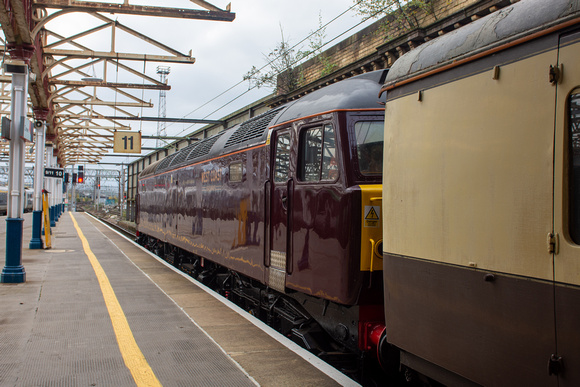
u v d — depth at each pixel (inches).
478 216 122.7
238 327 242.7
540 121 108.3
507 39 117.0
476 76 126.0
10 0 334.3
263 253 257.4
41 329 233.6
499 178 117.3
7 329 232.1
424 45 152.4
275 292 265.3
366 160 195.2
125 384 167.5
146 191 681.0
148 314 267.4
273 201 248.4
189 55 516.1
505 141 116.3
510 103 115.8
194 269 448.1
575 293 98.3
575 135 101.4
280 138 245.6
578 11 101.7
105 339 219.6
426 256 140.4
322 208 202.2
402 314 150.9
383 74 209.3
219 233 340.2
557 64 105.6
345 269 186.7
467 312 125.3
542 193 106.7
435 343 136.6
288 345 213.2
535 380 106.4
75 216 1747.0
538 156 108.2
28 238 754.8
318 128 212.4
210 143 396.5
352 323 194.4
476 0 394.3
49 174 689.0
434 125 139.3
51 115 818.8
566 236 101.3
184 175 459.5
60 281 363.9
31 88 569.9
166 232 535.5
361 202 187.0
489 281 118.7
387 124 161.3
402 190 152.0
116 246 647.1
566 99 103.1
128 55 515.8
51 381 169.0
